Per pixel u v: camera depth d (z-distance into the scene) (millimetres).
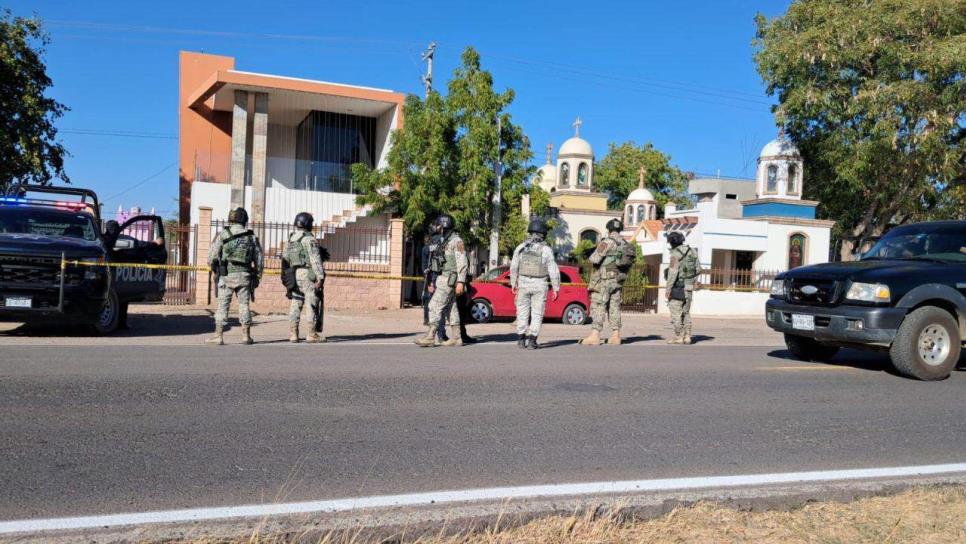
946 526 4004
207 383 7168
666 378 8320
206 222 18938
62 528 3648
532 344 10938
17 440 5125
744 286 25031
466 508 4012
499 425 5918
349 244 21531
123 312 13023
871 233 26078
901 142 22219
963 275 8945
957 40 20656
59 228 12219
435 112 22703
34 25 23938
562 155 38625
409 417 6082
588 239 36656
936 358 8727
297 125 26406
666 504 4156
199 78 26328
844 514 4184
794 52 23188
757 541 3750
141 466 4656
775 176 30156
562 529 3812
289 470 4656
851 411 6910
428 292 11172
